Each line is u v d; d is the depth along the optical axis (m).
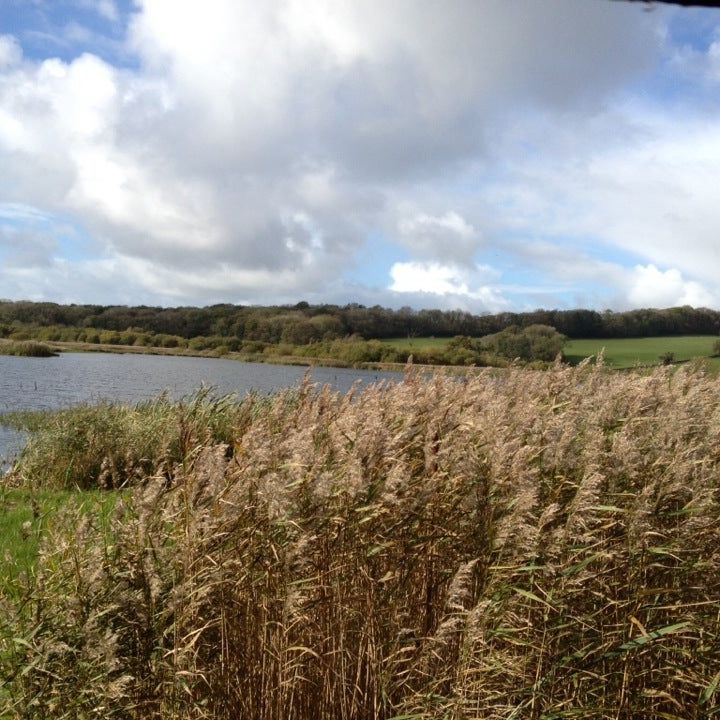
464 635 4.91
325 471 5.24
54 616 4.52
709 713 5.22
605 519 5.70
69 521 5.17
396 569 5.37
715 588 5.92
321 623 5.14
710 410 8.17
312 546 4.93
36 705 4.28
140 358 66.44
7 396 29.41
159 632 4.47
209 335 88.00
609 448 6.69
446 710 4.73
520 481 5.25
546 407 7.48
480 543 5.32
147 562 4.62
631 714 5.27
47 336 86.19
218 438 10.67
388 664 4.92
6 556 6.06
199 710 4.41
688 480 6.01
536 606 5.30
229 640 4.91
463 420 6.34
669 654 5.68
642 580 5.58
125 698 4.35
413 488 5.46
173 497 5.17
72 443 12.60
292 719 4.93
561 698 5.25
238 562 4.79
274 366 54.41
